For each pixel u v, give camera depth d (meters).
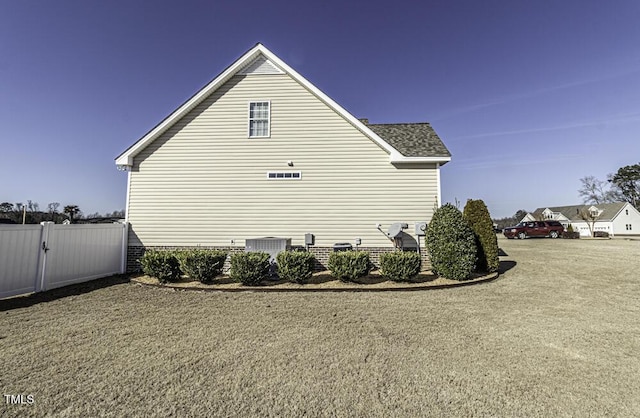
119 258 10.09
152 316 5.63
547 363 3.59
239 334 4.64
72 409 2.65
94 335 4.61
